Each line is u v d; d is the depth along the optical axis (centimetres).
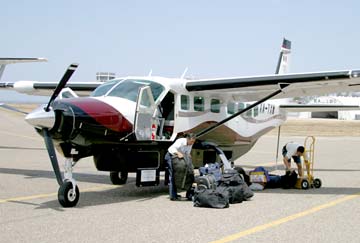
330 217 670
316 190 958
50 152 740
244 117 1221
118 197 852
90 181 1085
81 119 740
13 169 1267
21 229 571
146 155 891
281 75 927
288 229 593
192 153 1010
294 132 4675
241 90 1012
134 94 866
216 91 1014
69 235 545
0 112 6047
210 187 765
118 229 580
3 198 809
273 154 2108
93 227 589
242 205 766
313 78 898
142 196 869
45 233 552
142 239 533
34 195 847
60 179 739
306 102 1423
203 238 541
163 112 984
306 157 999
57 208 718
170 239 535
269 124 1362
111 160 869
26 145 2238
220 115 1102
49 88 1370
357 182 1102
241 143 1239
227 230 582
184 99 990
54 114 711
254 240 536
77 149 790
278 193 910
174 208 735
